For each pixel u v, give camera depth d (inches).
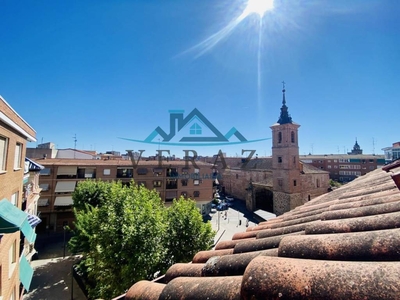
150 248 488.4
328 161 3353.8
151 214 527.8
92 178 1537.9
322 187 1822.1
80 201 1017.5
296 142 1663.4
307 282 56.7
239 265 104.8
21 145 444.5
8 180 356.8
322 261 64.6
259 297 58.5
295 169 1641.2
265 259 70.3
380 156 3147.1
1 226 290.2
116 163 1660.9
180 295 84.4
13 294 425.1
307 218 179.3
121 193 615.5
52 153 2007.9
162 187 1749.5
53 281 815.1
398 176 121.5
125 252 478.3
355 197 215.9
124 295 118.0
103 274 504.7
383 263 57.9
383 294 47.9
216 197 2332.7
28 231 369.7
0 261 327.9
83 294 727.7
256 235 180.5
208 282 86.2
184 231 581.3
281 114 1706.4
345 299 50.1
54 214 1397.6
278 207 1684.3
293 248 90.5
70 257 1025.5
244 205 2208.4
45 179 1401.3
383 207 135.8
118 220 533.6
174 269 132.6
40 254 1060.5
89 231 709.3
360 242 80.4
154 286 110.7
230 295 73.3
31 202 662.5
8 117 320.2
